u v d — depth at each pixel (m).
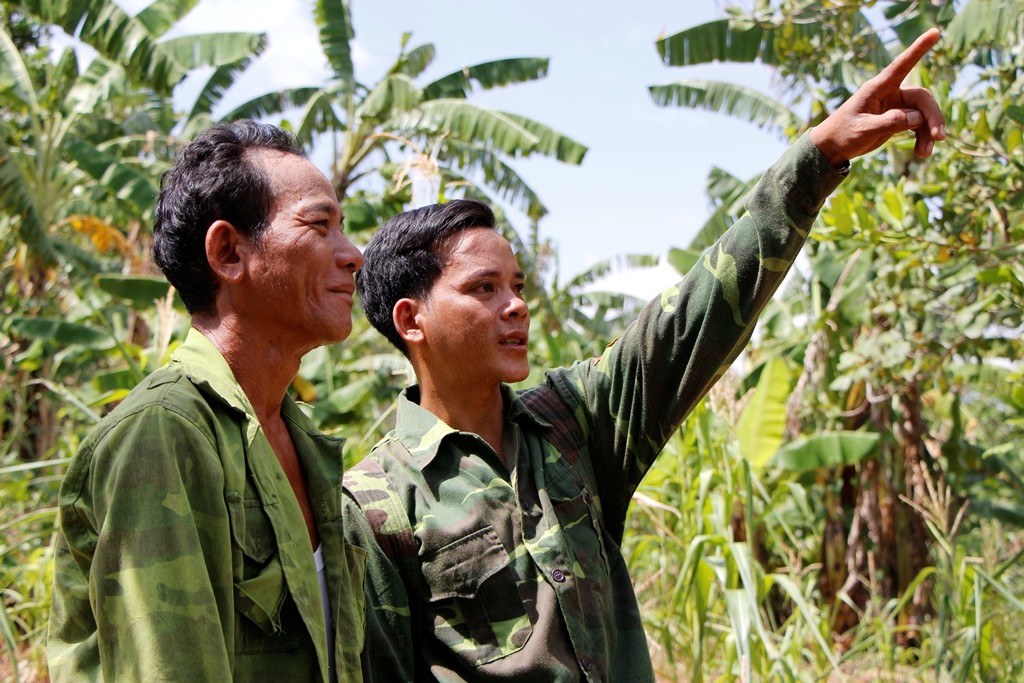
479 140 9.09
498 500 1.96
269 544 1.37
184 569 1.23
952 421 6.76
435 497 1.97
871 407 6.42
